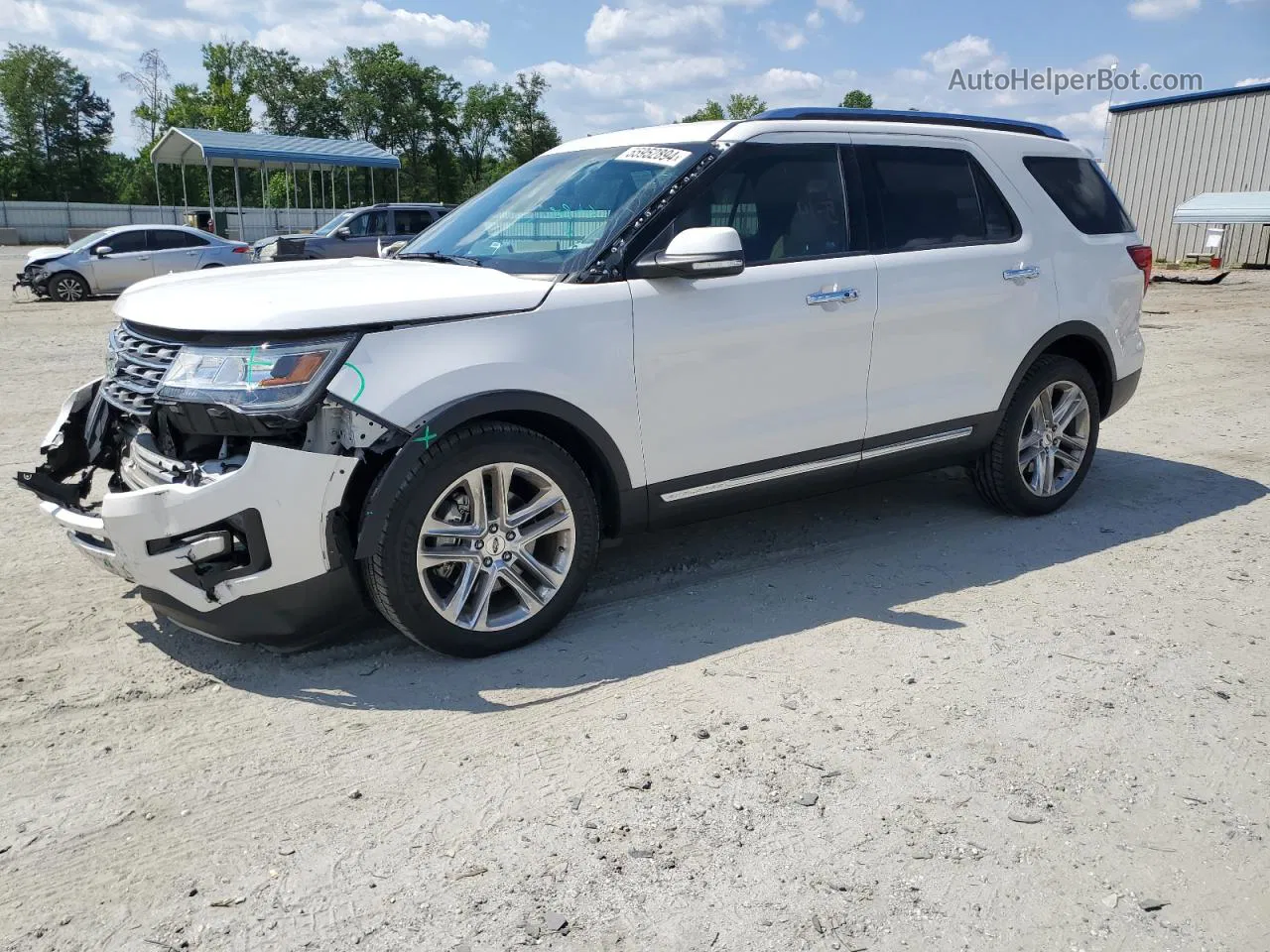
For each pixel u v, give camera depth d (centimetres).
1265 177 2547
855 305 432
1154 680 353
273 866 254
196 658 369
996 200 496
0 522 522
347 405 324
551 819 271
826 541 499
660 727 320
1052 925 233
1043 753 305
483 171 9394
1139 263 556
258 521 322
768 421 419
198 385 326
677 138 427
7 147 8788
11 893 244
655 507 400
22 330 1353
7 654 371
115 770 297
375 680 352
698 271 366
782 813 274
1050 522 530
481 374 344
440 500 341
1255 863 256
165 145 3219
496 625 367
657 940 227
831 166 442
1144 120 2800
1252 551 486
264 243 2088
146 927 232
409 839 264
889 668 360
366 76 8506
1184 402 863
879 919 234
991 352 486
